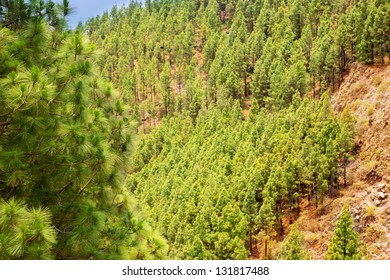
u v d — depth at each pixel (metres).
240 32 117.88
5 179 8.50
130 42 148.62
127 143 11.12
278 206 48.09
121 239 10.66
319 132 50.34
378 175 45.47
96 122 9.88
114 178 10.36
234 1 146.12
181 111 104.88
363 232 42.03
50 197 9.28
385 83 53.50
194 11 152.88
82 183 9.15
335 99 62.34
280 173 47.16
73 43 9.62
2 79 7.96
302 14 100.62
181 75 121.69
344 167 47.16
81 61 9.82
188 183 58.78
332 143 47.91
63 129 8.48
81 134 8.62
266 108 79.00
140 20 163.38
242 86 92.25
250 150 58.38
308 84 73.00
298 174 48.03
